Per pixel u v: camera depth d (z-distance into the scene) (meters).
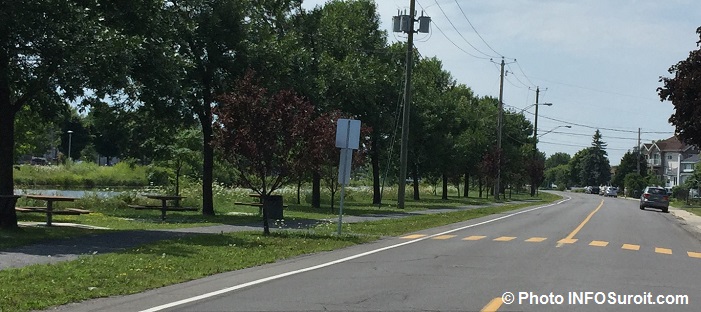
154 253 14.48
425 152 57.25
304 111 19.89
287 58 30.11
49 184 52.56
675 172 133.00
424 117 50.53
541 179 95.25
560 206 54.66
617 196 106.81
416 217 32.12
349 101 39.94
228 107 19.55
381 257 15.62
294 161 19.89
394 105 46.56
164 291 10.62
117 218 24.73
